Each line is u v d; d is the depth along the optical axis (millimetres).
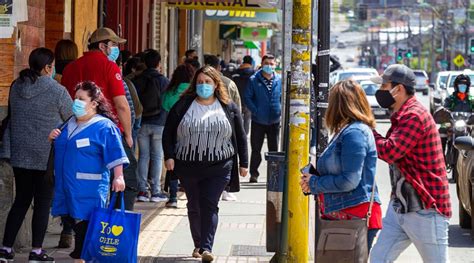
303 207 18656
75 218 16812
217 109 20031
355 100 14539
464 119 37531
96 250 16375
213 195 20047
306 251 18766
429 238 14773
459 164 25781
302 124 18531
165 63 54094
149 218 26500
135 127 25219
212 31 83188
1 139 19422
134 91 25141
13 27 20328
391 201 15172
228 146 20141
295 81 18547
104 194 16891
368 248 15094
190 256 21094
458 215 28938
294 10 18516
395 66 15133
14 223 18984
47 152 18891
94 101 16859
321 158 14656
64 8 28469
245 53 110562
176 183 28312
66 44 23172
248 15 61844
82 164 16734
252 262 20719
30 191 19078
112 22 37531
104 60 20531
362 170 14453
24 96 18922
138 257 20828
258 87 34750
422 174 14812
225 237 23891
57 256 20516
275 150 35094
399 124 14836
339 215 14617
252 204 29922
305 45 18500
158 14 52188
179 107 20031
